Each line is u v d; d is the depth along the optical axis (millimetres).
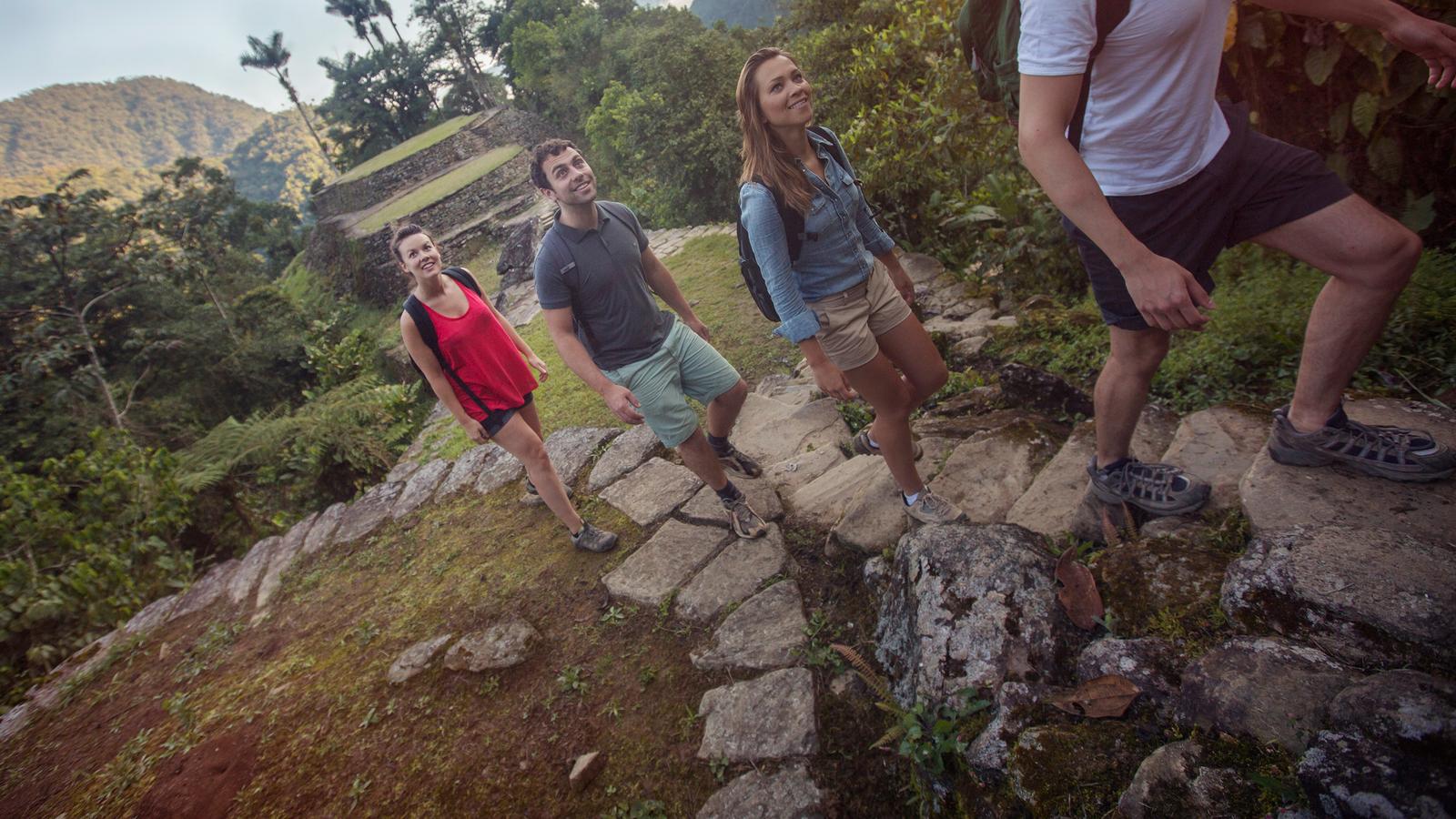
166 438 20984
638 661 2914
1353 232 1655
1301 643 1630
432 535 4570
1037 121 1572
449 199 27656
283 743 3104
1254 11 3008
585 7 47219
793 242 2230
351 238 28297
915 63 7305
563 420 5637
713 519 3551
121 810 3072
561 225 2977
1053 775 1654
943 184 6156
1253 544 1895
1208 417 2611
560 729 2715
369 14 58688
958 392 3982
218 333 25156
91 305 22969
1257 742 1493
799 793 2170
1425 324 2613
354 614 4004
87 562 6488
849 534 3012
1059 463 2830
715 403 3418
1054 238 4727
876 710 2348
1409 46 1765
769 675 2570
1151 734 1675
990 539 2379
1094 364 3510
